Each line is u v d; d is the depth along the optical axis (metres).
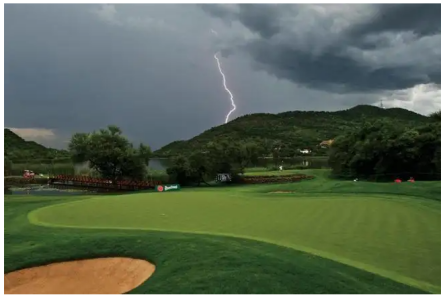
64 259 13.64
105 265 13.33
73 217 20.45
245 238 14.59
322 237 14.99
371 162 58.62
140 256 13.45
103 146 57.94
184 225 18.00
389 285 10.09
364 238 14.70
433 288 9.95
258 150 62.88
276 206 23.08
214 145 59.78
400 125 60.34
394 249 13.23
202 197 28.19
